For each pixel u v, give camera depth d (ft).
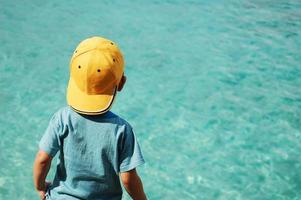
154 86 24.90
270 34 32.50
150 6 38.09
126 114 22.11
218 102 23.57
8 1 37.65
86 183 7.17
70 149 6.97
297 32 32.91
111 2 38.75
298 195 16.85
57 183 7.46
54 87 24.06
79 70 6.79
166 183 17.47
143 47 29.68
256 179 17.80
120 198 7.63
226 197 16.75
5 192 16.08
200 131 21.03
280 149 19.77
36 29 31.78
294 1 40.32
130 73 26.18
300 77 26.37
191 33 32.35
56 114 7.13
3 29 31.42
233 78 26.11
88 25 33.06
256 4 39.32
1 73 25.12
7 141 19.31
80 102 6.81
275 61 28.35
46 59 27.14
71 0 38.86
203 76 26.22
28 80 24.58
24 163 17.87
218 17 35.76
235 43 30.83
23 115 21.33
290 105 23.35
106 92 6.88
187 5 38.68
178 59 28.19
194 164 18.67
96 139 6.81
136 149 6.98
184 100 23.63
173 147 19.77
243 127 21.44
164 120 21.77
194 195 16.81
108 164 6.99
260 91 24.79
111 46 7.00
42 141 7.07
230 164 18.74
